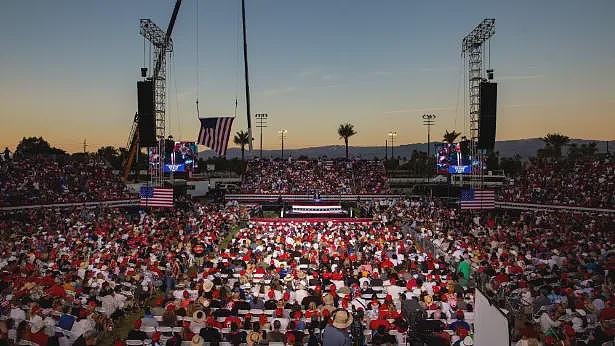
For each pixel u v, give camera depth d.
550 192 58.72
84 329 15.79
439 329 15.68
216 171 142.75
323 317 15.87
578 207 52.31
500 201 59.69
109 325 18.92
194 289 21.20
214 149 48.78
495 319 5.89
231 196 76.62
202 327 16.20
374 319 17.48
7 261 25.31
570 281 21.36
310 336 14.94
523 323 15.08
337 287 22.66
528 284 20.58
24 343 14.39
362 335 13.88
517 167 125.44
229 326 16.73
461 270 24.72
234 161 143.75
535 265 25.69
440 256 28.33
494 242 32.47
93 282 21.16
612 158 64.81
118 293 20.61
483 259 27.42
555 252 27.77
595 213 50.03
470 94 48.03
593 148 134.38
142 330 16.58
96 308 18.73
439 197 71.19
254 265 26.06
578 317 16.34
